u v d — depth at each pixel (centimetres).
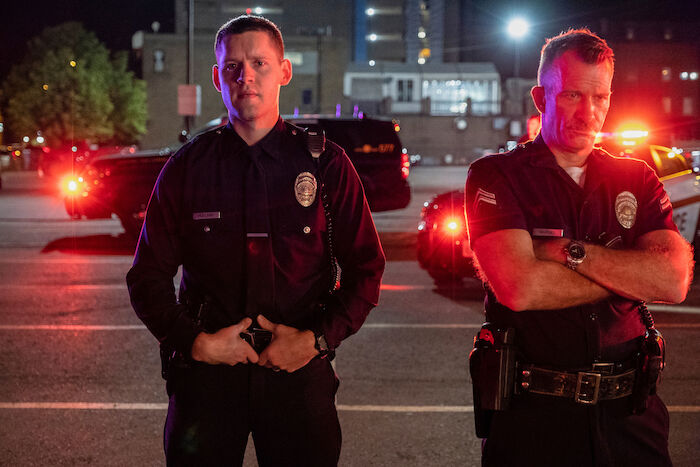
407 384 543
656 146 942
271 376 248
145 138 5997
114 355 613
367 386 538
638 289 238
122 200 1236
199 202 250
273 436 252
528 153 250
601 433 240
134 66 6519
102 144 5706
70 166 3494
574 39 242
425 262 948
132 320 735
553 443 243
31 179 3638
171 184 254
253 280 248
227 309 251
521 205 247
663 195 255
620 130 956
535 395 243
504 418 247
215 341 237
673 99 6688
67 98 5406
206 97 6022
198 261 253
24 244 1283
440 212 916
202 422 248
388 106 6225
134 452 425
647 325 249
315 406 250
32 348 633
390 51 7694
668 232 250
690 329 699
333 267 257
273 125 255
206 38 6012
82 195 1235
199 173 252
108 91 5584
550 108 247
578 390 238
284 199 251
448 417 480
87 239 1345
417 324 722
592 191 248
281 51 257
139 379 550
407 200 1455
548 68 246
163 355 258
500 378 242
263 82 250
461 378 556
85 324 718
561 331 240
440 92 6375
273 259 249
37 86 5384
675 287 241
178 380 252
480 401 250
